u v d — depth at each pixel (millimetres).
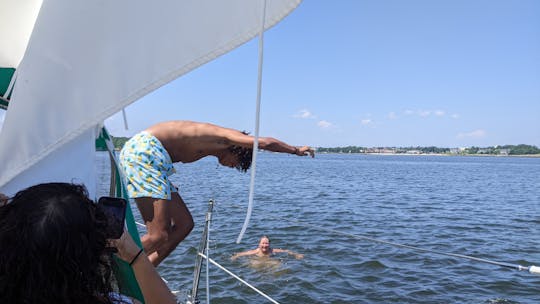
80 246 1125
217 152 3301
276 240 11375
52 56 1540
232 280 8258
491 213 17922
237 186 27688
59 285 1086
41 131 1579
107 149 2086
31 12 1802
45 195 1164
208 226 4703
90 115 1586
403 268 9266
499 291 7996
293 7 1509
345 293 7801
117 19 1537
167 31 1561
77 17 1523
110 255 1295
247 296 7516
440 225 14664
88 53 1552
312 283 8250
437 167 80688
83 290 1126
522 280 8555
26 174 1704
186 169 50938
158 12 1542
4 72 1972
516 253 10750
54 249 1086
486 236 12852
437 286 8203
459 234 13125
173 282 7938
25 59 1537
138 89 1582
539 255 10555
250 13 1535
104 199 1610
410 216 16562
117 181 2059
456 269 9234
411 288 8094
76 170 1777
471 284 8344
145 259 1644
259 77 1534
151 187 2986
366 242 11406
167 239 3041
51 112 1576
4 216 1144
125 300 1536
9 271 1076
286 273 8781
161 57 1573
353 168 67500
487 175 52969
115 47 1559
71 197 1182
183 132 3180
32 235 1081
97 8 1522
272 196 22281
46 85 1555
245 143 3221
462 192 28000
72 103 1577
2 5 1766
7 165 1601
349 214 16625
